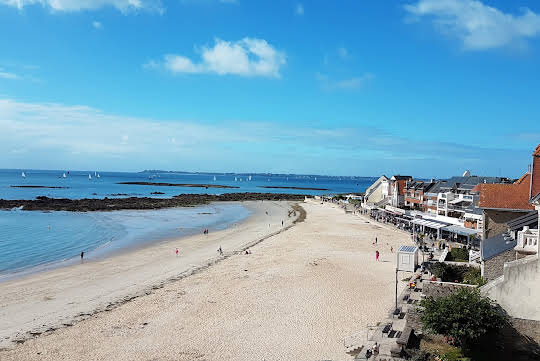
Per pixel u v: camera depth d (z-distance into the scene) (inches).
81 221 3587.6
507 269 781.3
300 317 1133.7
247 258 1991.9
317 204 5674.2
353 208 4813.0
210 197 6599.4
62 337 1041.5
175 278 1632.6
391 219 3358.8
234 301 1295.5
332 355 895.1
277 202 6092.5
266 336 1016.9
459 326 746.2
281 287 1427.2
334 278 1524.4
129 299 1357.0
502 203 1201.4
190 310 1227.2
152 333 1059.9
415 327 883.4
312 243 2395.4
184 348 962.7
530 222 1008.2
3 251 2241.6
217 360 899.4
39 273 1768.0
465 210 2372.0
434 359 772.0
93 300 1360.7
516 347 761.6
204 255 2143.2
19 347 981.2
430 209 3159.5
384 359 772.0
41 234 2839.6
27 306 1304.1
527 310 761.6
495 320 744.3
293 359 890.1
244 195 6934.1
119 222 3567.9
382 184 4650.6
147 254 2193.7
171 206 5098.4
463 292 798.5
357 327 1041.5
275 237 2684.5
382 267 1715.1
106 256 2145.7
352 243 2397.9
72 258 2092.8
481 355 765.3
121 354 936.9
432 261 1283.2
